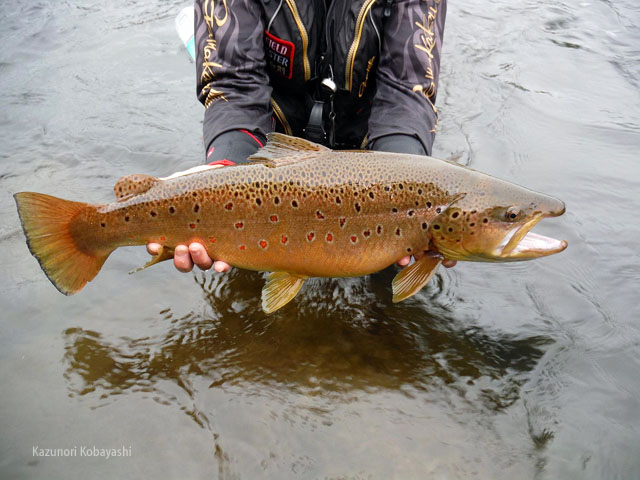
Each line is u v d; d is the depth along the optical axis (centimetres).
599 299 71
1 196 90
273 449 54
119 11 161
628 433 54
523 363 63
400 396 59
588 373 61
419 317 69
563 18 162
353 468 52
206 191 61
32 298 71
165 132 109
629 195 91
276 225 62
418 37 85
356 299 72
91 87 124
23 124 111
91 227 62
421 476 52
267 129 86
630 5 171
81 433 55
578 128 111
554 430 55
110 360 63
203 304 71
